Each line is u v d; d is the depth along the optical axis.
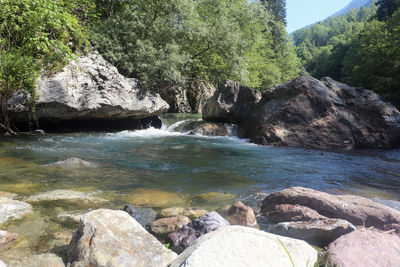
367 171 7.04
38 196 4.21
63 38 11.04
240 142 11.09
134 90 12.73
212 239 2.21
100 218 2.79
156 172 6.14
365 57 30.91
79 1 14.17
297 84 11.64
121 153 8.03
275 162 7.72
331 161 8.07
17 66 8.69
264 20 23.69
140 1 15.84
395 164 7.97
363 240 2.67
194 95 25.91
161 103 13.87
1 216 3.36
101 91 11.32
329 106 11.09
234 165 7.18
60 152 7.68
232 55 19.45
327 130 10.59
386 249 2.54
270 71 36.09
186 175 6.02
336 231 3.06
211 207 4.19
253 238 2.30
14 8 8.66
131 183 5.24
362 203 3.68
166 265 2.36
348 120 10.84
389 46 27.59
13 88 9.26
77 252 2.47
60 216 3.56
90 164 6.42
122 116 12.69
